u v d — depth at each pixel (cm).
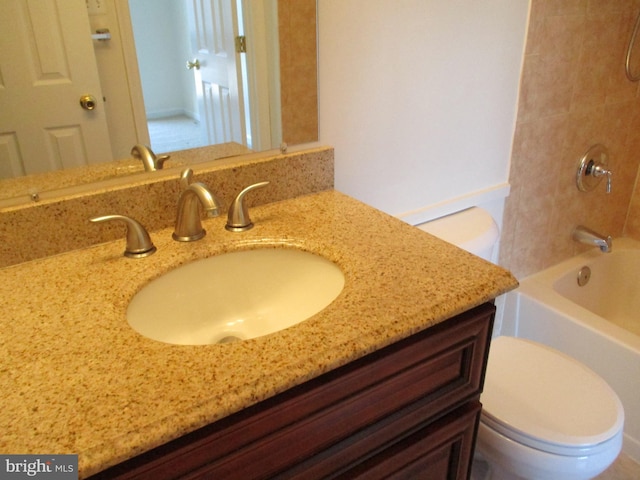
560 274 205
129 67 96
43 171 93
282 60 112
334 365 65
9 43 86
